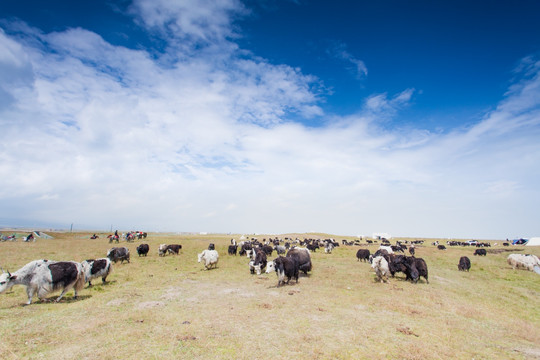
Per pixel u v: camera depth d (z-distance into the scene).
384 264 16.30
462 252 42.91
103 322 8.62
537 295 15.54
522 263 24.62
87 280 13.91
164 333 7.88
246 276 17.72
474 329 9.41
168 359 6.41
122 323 8.62
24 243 39.00
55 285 10.99
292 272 15.49
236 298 12.05
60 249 30.23
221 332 8.05
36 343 7.11
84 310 9.91
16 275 10.46
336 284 15.45
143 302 11.14
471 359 7.09
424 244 72.19
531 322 10.88
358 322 9.27
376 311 10.67
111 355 6.53
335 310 10.54
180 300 11.53
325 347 7.27
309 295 12.81
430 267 24.33
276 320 9.20
